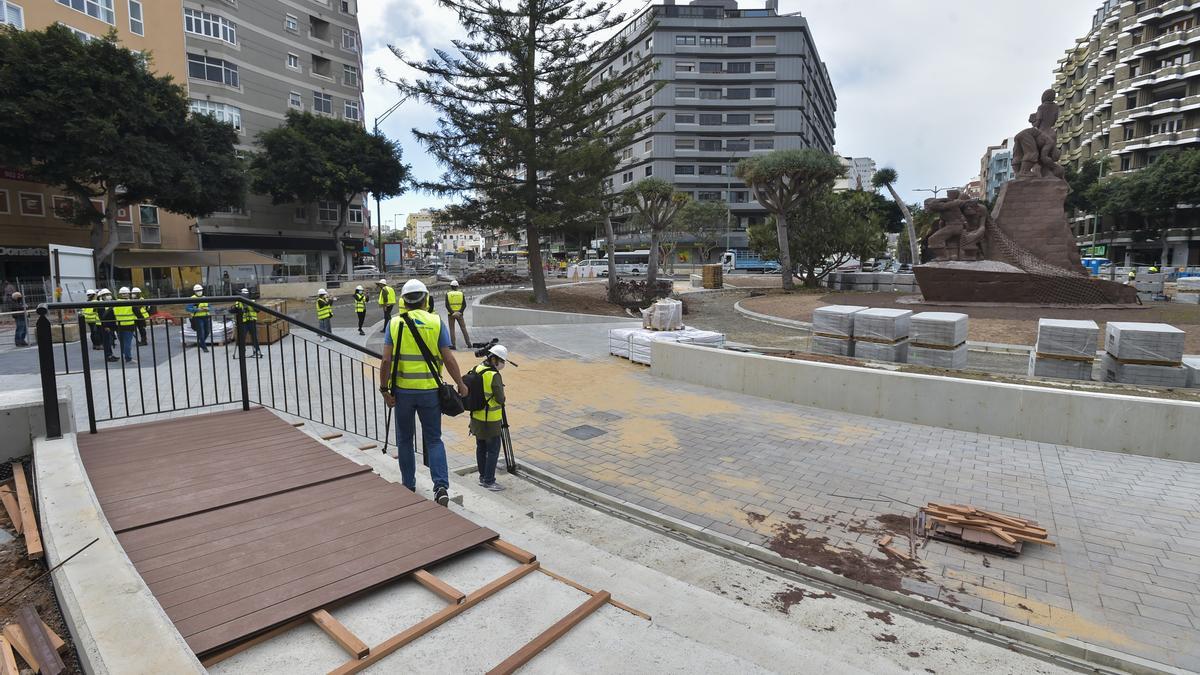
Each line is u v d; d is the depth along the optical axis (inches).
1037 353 408.2
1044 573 182.4
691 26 2970.0
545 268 2662.4
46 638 109.9
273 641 105.7
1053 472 264.4
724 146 3038.9
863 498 239.3
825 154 1270.9
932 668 143.7
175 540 137.4
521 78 945.5
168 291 1210.6
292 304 1236.5
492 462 253.0
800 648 131.5
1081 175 2368.4
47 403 194.1
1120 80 2314.2
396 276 1840.6
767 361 399.9
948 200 807.7
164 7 1412.4
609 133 1026.1
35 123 932.0
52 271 737.6
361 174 1670.8
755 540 205.6
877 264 2541.8
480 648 104.0
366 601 118.4
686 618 142.5
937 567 187.0
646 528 221.0
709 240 2657.5
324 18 1942.7
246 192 1365.7
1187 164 1844.2
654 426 340.2
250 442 210.1
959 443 305.9
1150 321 627.8
